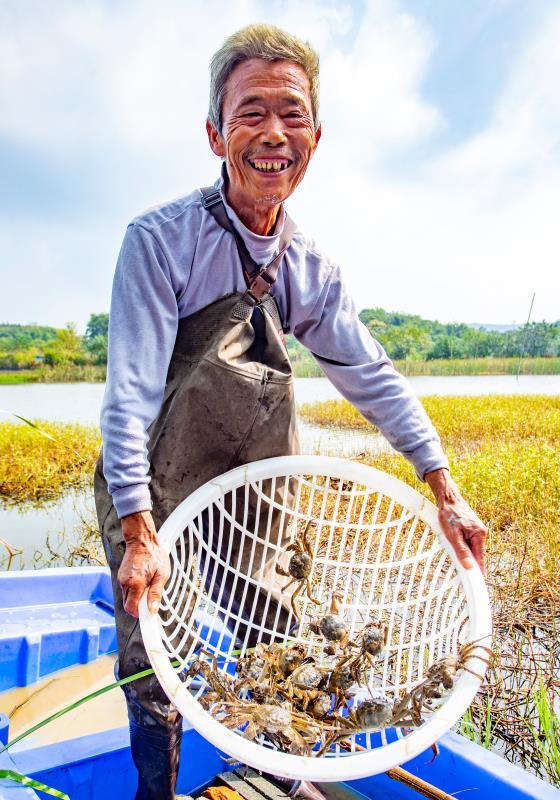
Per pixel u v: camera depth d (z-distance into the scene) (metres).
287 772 1.24
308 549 1.98
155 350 1.71
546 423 12.01
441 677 1.45
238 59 1.71
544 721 2.61
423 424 1.96
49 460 9.94
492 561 4.74
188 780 2.23
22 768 1.95
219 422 1.90
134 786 2.10
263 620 2.02
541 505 5.69
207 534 2.17
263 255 1.86
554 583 4.15
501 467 6.64
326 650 1.85
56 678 2.89
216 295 1.84
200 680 1.83
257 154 1.71
